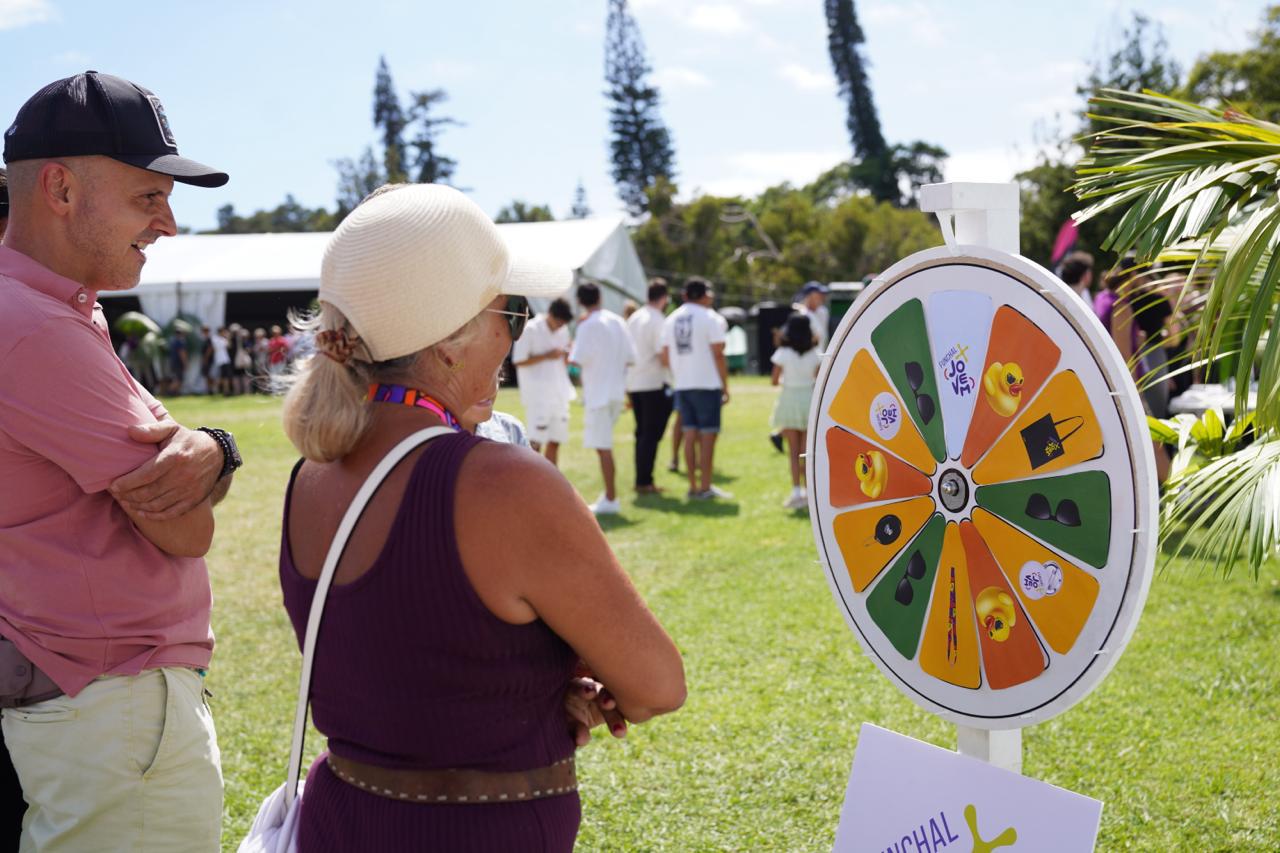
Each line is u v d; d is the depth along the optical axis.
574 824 1.53
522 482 1.42
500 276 1.56
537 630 1.47
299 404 1.53
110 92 1.94
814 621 5.29
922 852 2.01
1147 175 2.56
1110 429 1.64
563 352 9.03
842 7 85.62
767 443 12.74
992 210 1.93
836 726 3.98
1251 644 4.59
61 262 1.95
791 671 4.60
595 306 8.48
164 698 1.99
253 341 25.12
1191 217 2.41
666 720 4.09
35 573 1.91
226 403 22.03
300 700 1.57
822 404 2.20
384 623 1.43
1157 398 7.14
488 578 1.41
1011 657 1.84
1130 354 6.99
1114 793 3.35
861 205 60.19
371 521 1.46
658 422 9.35
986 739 1.97
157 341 24.62
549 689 1.51
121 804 1.96
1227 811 3.20
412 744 1.45
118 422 1.87
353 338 1.51
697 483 9.88
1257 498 2.59
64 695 1.93
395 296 1.46
